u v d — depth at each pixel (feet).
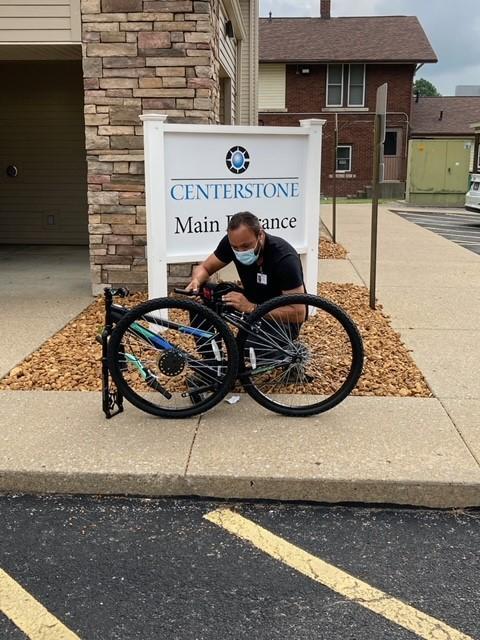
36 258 34.04
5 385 15.75
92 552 9.96
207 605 8.78
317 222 20.83
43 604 8.79
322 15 105.70
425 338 19.83
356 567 9.62
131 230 24.31
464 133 100.12
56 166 37.83
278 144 19.72
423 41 99.14
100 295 24.89
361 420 13.69
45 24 23.27
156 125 17.80
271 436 12.89
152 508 11.21
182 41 22.98
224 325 13.09
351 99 98.63
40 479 11.59
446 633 8.25
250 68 47.50
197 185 18.81
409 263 34.17
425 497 11.21
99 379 16.08
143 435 12.95
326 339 15.98
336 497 11.32
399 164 99.91
